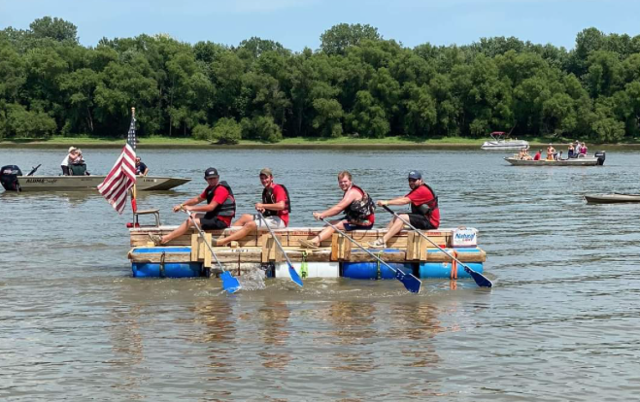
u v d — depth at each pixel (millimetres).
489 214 26422
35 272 15523
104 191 16172
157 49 107500
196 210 15234
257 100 105312
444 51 118688
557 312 12555
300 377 9562
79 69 104375
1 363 10031
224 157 76938
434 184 41219
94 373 9680
